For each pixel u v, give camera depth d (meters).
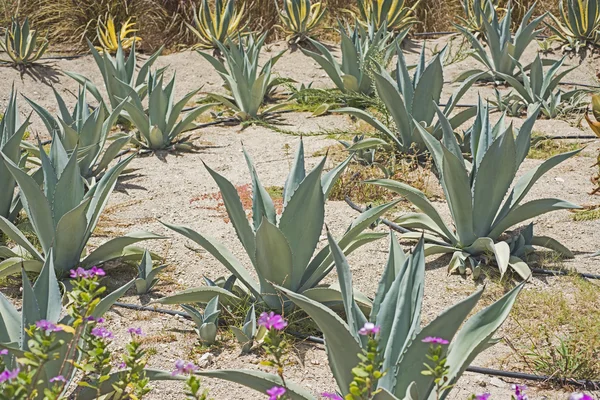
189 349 3.48
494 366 3.35
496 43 8.66
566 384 3.21
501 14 10.98
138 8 10.61
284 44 10.07
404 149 6.18
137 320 3.74
